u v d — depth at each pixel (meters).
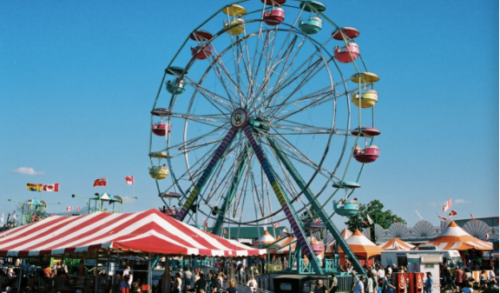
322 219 33.06
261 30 34.94
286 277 28.33
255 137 34.72
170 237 18.72
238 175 35.69
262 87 34.66
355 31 32.62
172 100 38.16
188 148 37.38
